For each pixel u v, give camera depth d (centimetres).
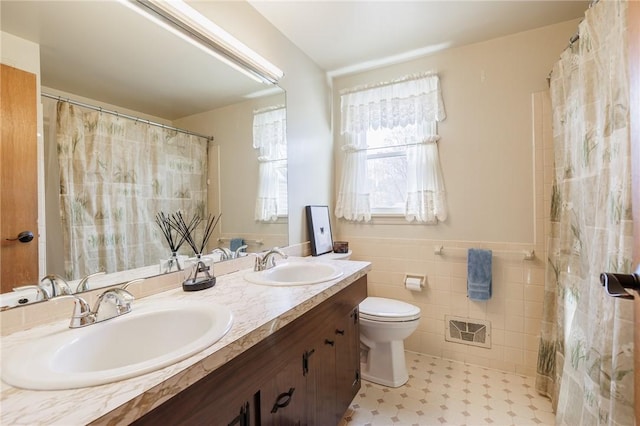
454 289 220
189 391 65
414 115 228
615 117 105
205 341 71
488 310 210
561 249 159
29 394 53
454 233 221
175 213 136
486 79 210
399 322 183
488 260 203
